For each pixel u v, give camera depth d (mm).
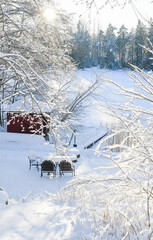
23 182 11305
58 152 7453
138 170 2980
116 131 3275
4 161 13859
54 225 3391
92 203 3488
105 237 2941
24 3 12062
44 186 10945
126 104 3352
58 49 15148
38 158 14109
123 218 3203
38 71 14242
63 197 5012
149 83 3111
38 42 13695
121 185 3092
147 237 2516
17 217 3758
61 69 16188
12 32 12562
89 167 13695
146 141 3221
